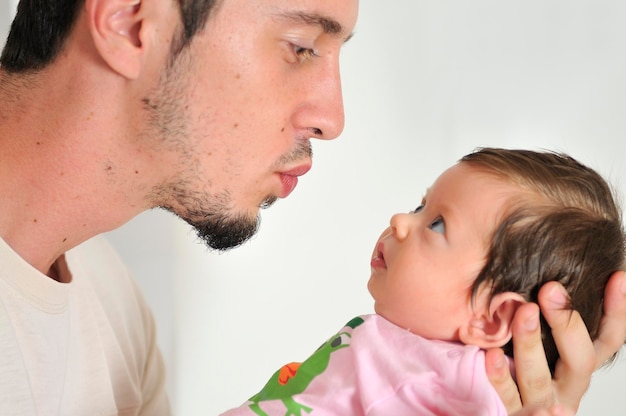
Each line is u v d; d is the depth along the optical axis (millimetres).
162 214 2123
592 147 2102
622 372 2045
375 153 2145
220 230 1215
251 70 1120
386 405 1022
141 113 1101
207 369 2184
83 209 1132
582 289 1115
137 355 1441
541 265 1087
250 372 2195
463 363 1021
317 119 1185
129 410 1335
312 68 1174
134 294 1473
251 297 2188
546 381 1082
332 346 1142
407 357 1060
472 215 1114
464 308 1105
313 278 2188
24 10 1119
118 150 1111
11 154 1103
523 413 904
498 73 2111
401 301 1137
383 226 2162
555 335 1104
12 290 1084
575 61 2094
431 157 2137
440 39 2111
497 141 2129
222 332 2184
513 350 1107
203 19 1086
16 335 1078
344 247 2176
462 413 979
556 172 1149
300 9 1107
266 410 1091
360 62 2121
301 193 2168
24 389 1053
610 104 2086
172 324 2158
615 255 1155
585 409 2066
